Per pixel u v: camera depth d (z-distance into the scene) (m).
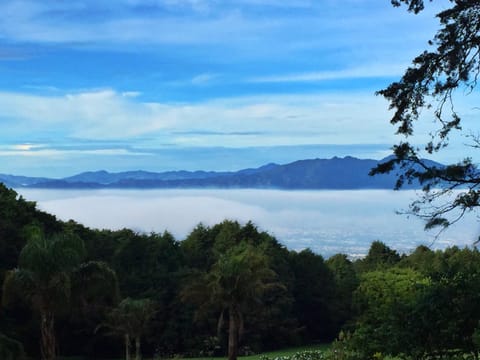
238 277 33.22
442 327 7.05
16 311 37.88
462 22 10.30
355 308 59.81
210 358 45.53
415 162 10.74
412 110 10.91
